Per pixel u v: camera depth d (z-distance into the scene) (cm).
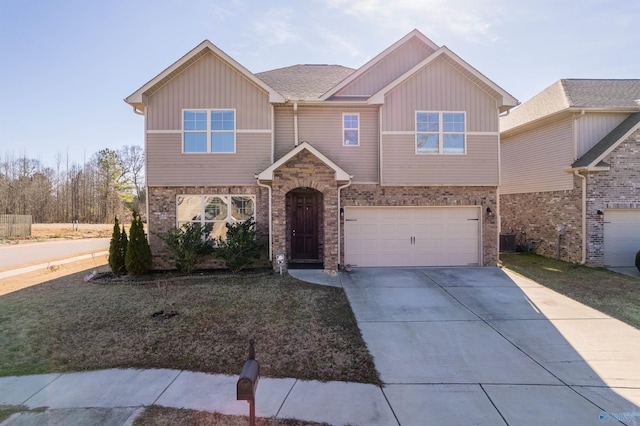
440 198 1205
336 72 1506
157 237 1160
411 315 716
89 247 2138
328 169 1096
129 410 385
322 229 1243
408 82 1195
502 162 1739
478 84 1205
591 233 1232
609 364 505
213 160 1169
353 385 446
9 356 522
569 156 1322
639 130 1228
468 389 437
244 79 1173
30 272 1214
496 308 762
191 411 384
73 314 707
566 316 711
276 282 972
